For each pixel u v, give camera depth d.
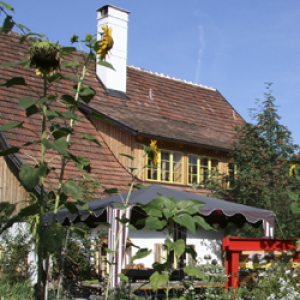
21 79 2.68
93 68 16.92
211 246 13.55
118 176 13.75
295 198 6.80
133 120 15.05
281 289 5.76
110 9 16.89
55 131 2.69
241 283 6.71
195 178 15.95
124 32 17.14
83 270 9.52
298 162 15.02
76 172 12.34
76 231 3.40
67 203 2.81
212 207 8.64
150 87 18.59
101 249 10.61
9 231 9.02
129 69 18.70
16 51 15.39
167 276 3.23
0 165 12.58
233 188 15.48
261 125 15.31
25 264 8.55
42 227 2.62
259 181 14.80
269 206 14.35
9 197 12.08
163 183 14.89
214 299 5.43
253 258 8.06
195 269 3.35
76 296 8.27
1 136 12.06
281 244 7.43
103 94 16.20
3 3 2.64
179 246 3.13
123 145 14.46
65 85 15.29
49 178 11.45
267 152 15.20
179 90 19.84
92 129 14.87
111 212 7.44
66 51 2.82
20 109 13.30
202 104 20.02
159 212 3.19
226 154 16.88
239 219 12.15
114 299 4.58
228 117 20.22
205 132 17.30
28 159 11.80
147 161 14.64
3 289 5.28
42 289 2.62
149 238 12.62
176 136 15.00
